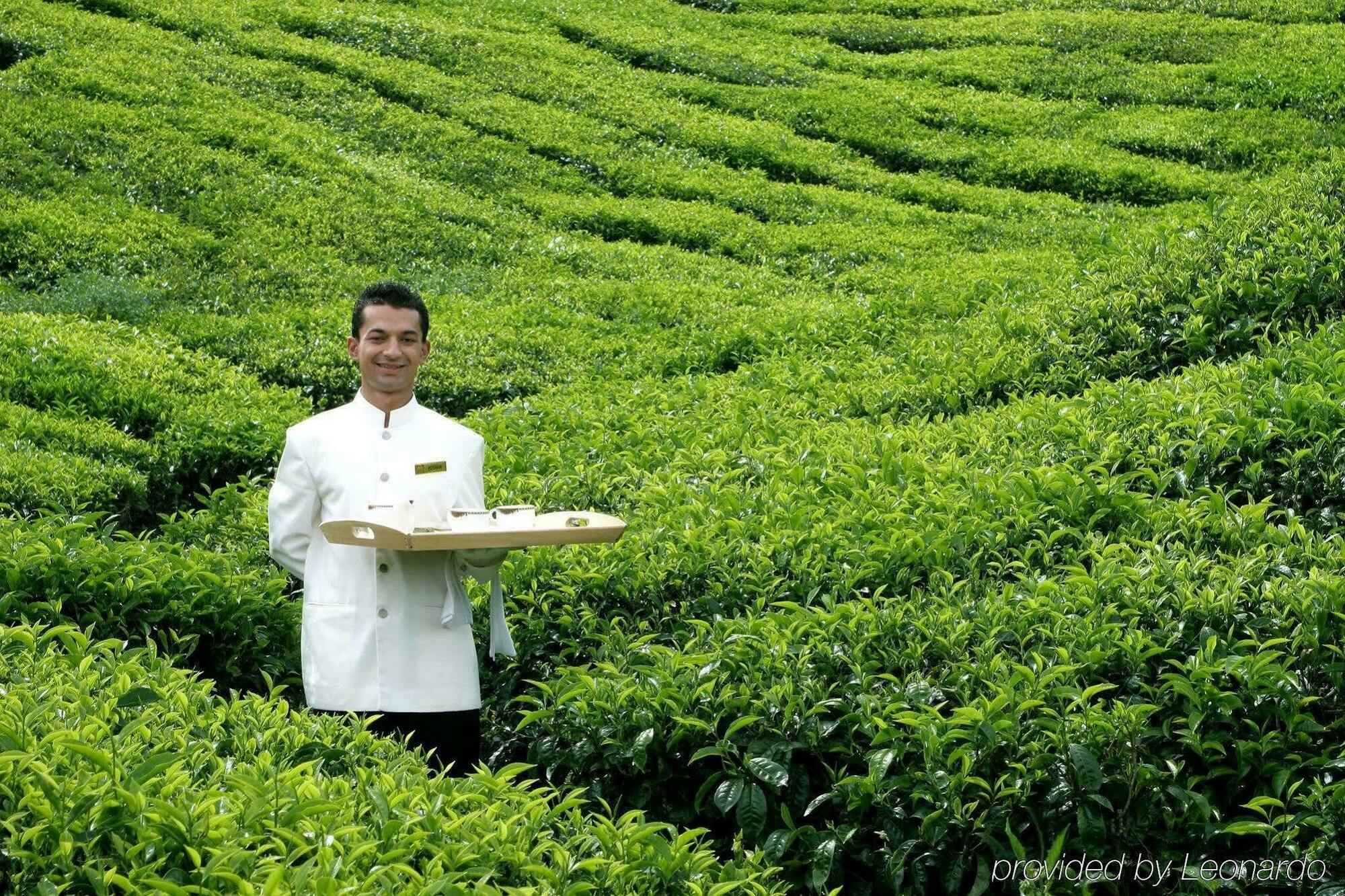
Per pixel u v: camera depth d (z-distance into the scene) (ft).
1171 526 17.60
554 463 23.09
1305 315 26.99
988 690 13.71
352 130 54.24
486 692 16.71
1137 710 12.71
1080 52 68.74
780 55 69.05
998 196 53.98
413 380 14.82
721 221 50.19
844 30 72.90
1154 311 28.25
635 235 49.70
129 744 10.43
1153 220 49.70
